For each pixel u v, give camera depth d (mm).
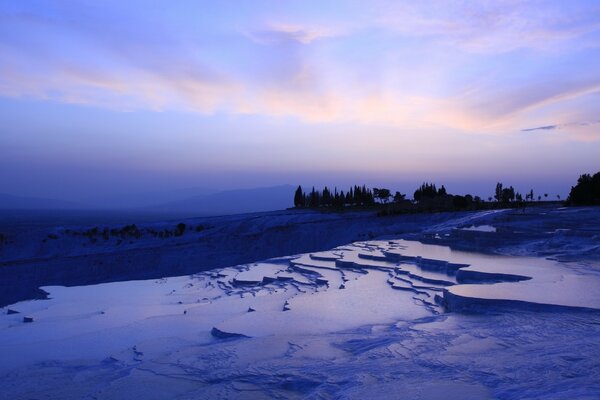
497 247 30625
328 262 31172
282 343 12734
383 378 8789
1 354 14844
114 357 13703
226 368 10891
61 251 80625
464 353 9898
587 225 37469
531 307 13656
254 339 13289
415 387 8047
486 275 19672
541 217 43344
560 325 11711
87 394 10570
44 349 15203
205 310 19688
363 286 21422
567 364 8328
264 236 72375
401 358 10180
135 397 9625
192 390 9852
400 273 24234
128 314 21250
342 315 16141
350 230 70250
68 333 17938
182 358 12023
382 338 12289
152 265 64000
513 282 17344
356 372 9469
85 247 83062
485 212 55469
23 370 13062
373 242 40531
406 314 16031
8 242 82500
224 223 94938
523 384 7559
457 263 22922
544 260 23969
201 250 68500
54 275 60250
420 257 26141
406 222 67688
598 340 9867
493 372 8383
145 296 27062
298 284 25188
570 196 61656
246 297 22938
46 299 26766
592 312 12789
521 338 10680
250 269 32812
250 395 9164
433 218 65250
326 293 19891
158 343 14570
